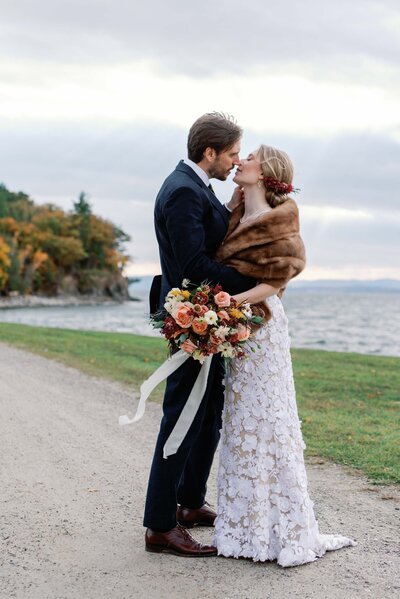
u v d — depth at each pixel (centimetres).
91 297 13800
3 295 11988
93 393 975
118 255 14512
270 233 354
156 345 1777
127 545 389
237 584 332
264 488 362
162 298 383
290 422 372
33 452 615
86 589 331
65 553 378
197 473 411
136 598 320
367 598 313
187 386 367
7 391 991
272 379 368
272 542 360
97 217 14388
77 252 13125
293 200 369
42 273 13025
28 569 356
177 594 323
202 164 370
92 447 635
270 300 370
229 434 371
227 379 376
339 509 449
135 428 725
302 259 361
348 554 370
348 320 5738
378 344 2891
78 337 2036
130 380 1111
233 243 361
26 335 2095
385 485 503
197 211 356
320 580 335
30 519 434
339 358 1496
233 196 388
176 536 373
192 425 373
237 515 365
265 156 364
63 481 521
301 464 372
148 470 554
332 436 666
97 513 446
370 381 1091
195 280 358
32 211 13300
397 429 700
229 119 374
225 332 339
